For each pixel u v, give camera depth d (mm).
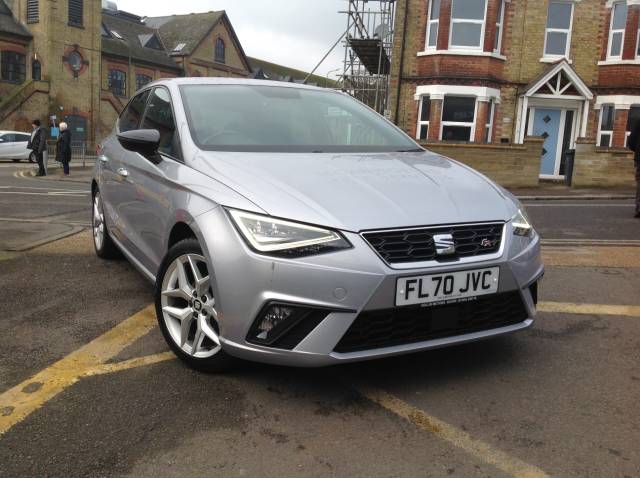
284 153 3545
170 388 2994
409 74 17750
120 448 2465
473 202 3082
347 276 2650
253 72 66250
